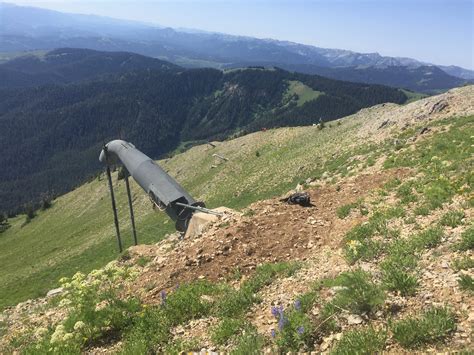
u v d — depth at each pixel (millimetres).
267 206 19391
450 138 28234
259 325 8555
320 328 7512
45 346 10227
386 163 28531
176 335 9328
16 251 119188
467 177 15422
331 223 16453
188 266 14133
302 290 9773
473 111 40750
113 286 14094
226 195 74500
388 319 7074
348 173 31766
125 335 9945
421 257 9539
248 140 114812
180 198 30531
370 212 15859
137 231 72312
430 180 17516
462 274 7703
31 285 60812
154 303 12016
